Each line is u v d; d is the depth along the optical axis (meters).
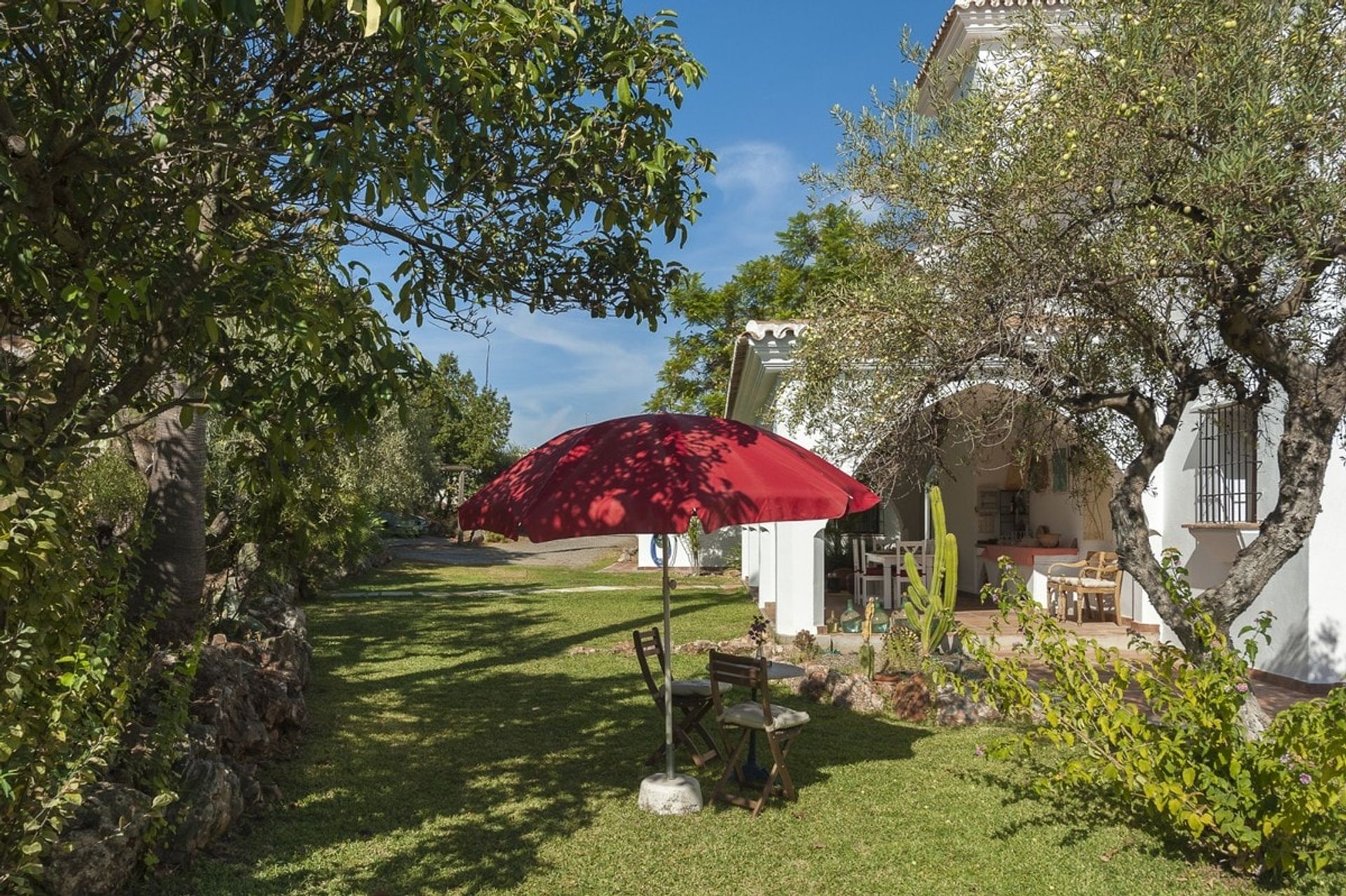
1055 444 7.77
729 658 6.10
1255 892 4.59
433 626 14.37
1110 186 5.59
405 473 26.33
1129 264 5.57
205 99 4.68
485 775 6.69
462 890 4.66
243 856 4.99
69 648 3.81
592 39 5.37
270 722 7.03
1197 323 6.33
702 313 27.59
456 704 8.95
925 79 7.16
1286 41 5.48
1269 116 5.15
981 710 8.13
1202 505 10.65
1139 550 6.04
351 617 15.32
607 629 13.93
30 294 4.63
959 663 9.81
